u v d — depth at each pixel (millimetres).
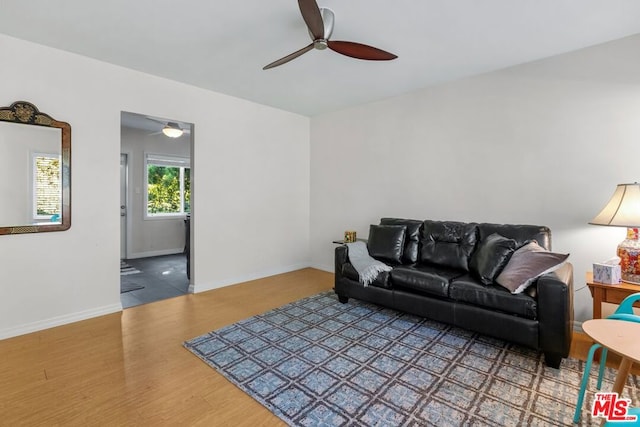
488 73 3318
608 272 2281
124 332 2709
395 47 2729
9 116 2564
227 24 2369
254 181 4406
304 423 1646
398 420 1661
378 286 3080
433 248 3260
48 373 2080
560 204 2932
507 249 2588
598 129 2723
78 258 2947
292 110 4773
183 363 2217
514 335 2291
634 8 2137
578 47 2740
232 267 4195
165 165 6461
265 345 2486
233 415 1706
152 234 6238
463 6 2119
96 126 3018
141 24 2371
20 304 2664
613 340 1480
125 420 1657
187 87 3654
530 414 1693
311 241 5234
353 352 2377
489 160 3346
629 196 2271
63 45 2717
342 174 4750
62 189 2838
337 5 2107
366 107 4410
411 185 3986
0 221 2564
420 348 2439
